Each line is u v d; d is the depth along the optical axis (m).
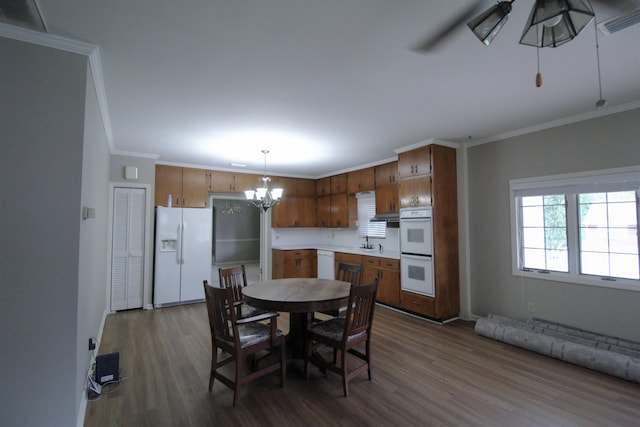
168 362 2.98
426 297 4.21
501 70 2.30
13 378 1.73
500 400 2.33
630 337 2.93
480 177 4.19
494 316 3.88
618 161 3.00
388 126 3.57
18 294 1.76
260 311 3.25
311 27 1.78
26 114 1.81
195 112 3.06
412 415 2.15
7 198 1.76
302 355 3.05
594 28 1.80
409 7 1.62
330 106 2.95
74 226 1.89
